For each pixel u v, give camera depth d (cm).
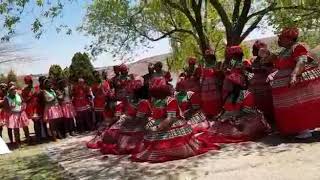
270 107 928
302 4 1636
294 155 714
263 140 848
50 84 1241
